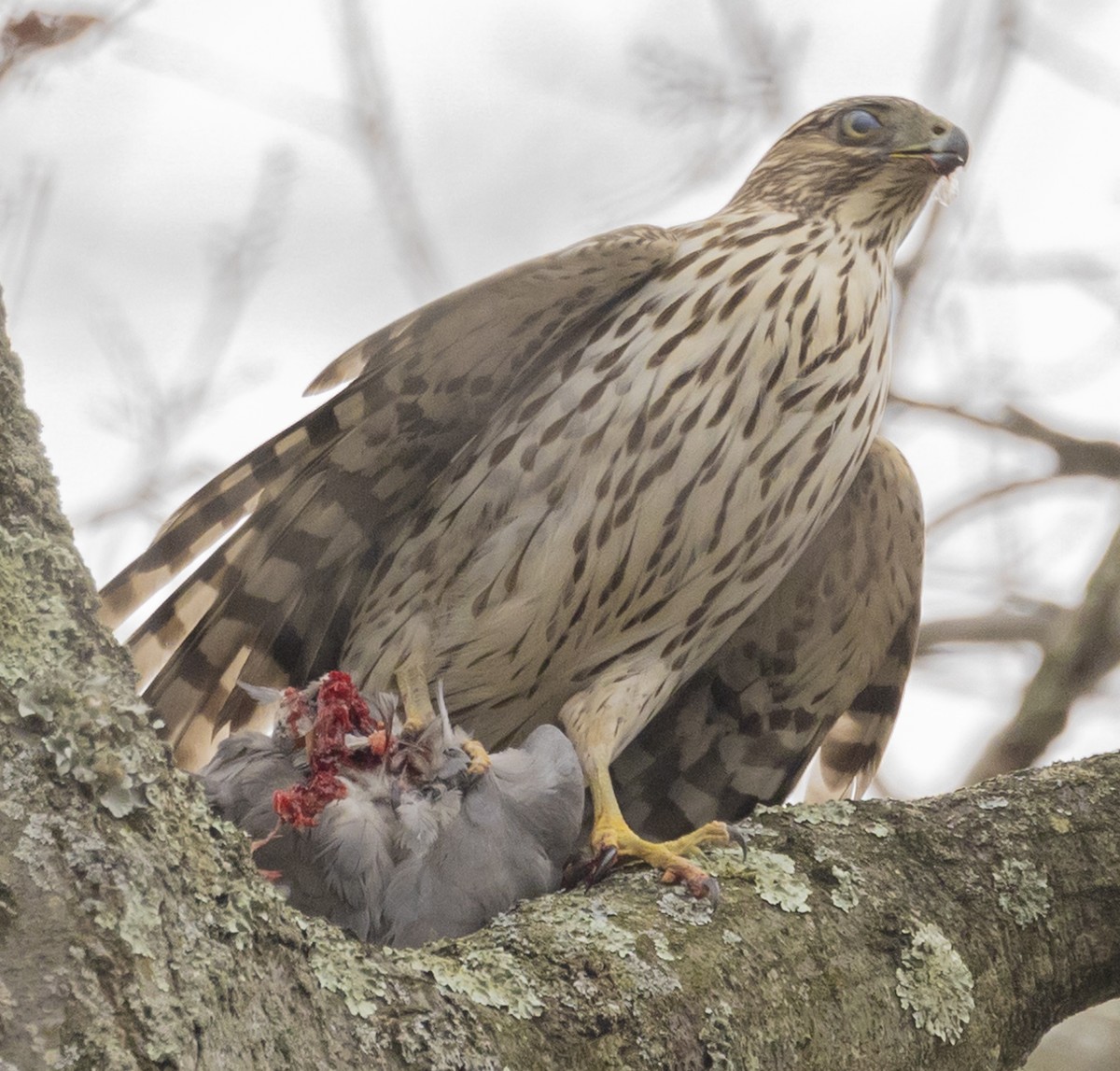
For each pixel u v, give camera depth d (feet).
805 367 29.89
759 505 30.01
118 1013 12.91
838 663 35.42
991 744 38.06
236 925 14.46
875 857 22.12
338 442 28.32
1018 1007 21.81
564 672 31.48
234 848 15.06
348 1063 14.89
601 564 29.94
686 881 20.92
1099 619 36.78
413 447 29.45
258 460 27.48
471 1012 16.70
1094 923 22.61
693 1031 18.65
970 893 22.09
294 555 29.58
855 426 30.66
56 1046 12.59
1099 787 23.59
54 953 13.00
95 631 14.98
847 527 33.50
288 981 14.90
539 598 30.12
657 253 29.22
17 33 19.45
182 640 29.19
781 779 36.42
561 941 18.99
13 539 14.83
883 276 32.83
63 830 13.58
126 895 13.52
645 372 29.43
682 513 29.68
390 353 27.27
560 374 29.89
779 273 30.35
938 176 33.71
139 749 14.43
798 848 21.97
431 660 30.78
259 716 30.30
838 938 20.81
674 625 31.35
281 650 30.42
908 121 34.09
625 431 29.40
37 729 13.93
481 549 30.17
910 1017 20.63
